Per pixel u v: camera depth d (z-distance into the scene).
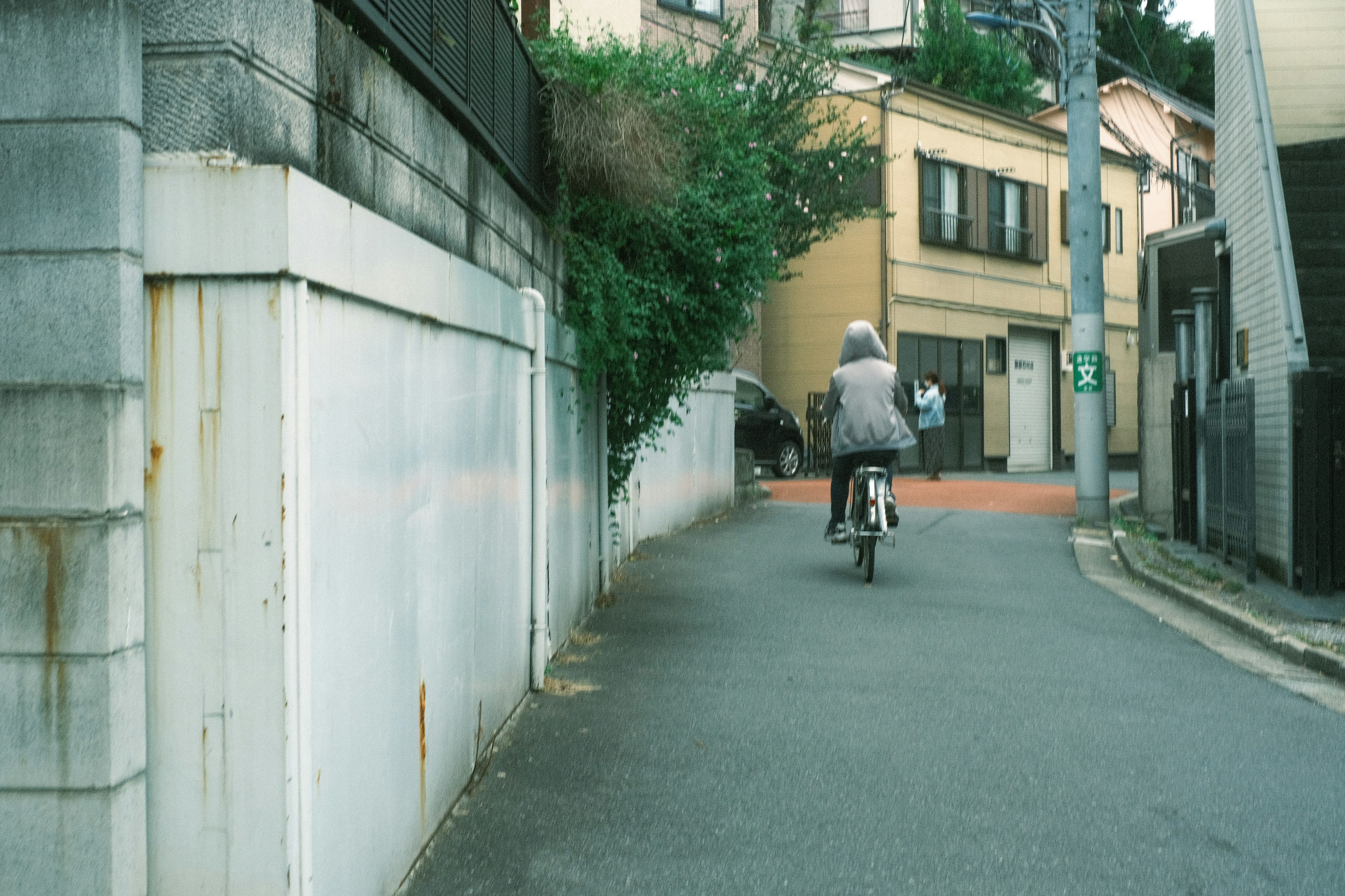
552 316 5.60
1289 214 9.99
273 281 2.31
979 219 25.75
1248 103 9.84
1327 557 7.92
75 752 2.21
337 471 2.62
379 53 3.17
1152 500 12.77
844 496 9.03
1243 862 3.63
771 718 5.16
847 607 7.82
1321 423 7.92
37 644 2.21
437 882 3.34
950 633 7.07
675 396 8.41
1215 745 4.87
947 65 30.77
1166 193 32.69
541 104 5.89
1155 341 16.75
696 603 7.86
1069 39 13.01
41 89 2.22
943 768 4.51
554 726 4.93
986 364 26.22
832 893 3.36
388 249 2.94
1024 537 11.75
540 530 5.40
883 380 8.83
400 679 3.17
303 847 2.41
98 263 2.22
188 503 2.34
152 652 2.35
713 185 7.25
